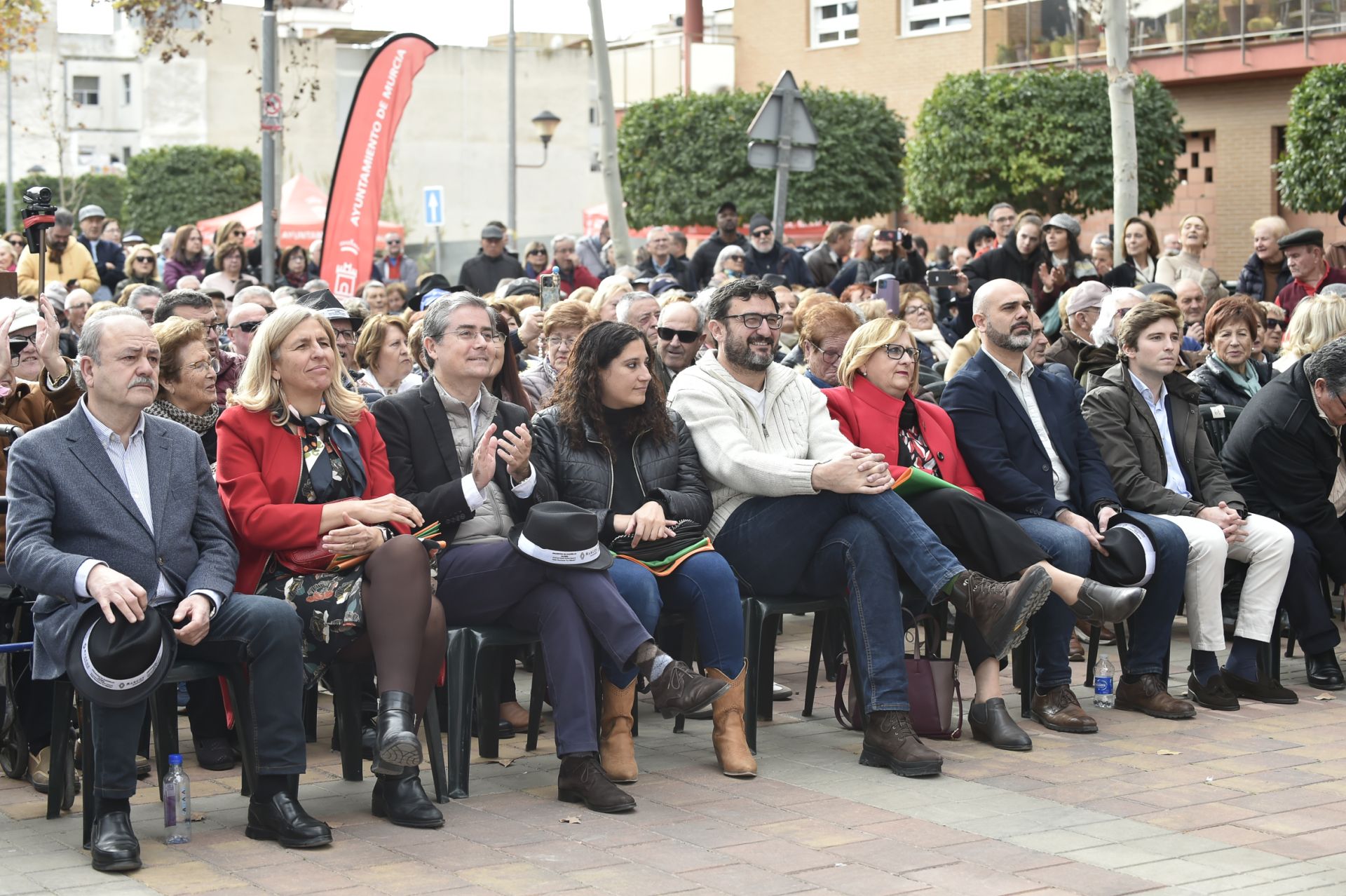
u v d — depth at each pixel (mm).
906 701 5531
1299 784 5301
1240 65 22062
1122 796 5145
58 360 5715
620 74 35500
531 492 5559
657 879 4277
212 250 14930
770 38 30672
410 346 7285
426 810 4797
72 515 4656
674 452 5770
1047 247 11656
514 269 14938
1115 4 12633
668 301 8570
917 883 4250
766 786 5270
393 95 12562
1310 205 17312
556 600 5090
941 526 5773
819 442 6066
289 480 5098
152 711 4852
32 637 5121
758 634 5715
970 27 26766
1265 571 6684
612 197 15508
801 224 26656
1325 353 6793
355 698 5309
